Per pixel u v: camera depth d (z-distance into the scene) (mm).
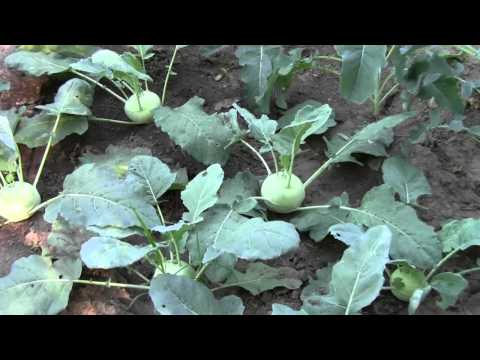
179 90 1263
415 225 899
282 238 779
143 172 959
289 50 1354
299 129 883
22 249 958
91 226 878
